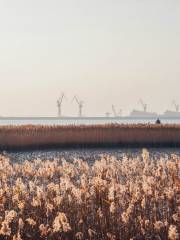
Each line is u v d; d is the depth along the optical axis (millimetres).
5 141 88812
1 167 34719
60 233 22188
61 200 24141
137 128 95688
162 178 28016
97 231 22891
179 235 21359
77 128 93438
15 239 20766
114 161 35312
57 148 91500
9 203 26375
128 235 22344
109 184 25297
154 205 24125
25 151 86125
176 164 34375
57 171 33625
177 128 96438
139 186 26281
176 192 25812
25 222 23531
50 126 98000
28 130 91500
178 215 22750
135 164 33281
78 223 22953
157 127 96625
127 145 94875
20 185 25922
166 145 95812
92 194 25188
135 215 23859
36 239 22844
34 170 33781
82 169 32281
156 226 20984
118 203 24438
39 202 24109
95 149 89500
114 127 96250
